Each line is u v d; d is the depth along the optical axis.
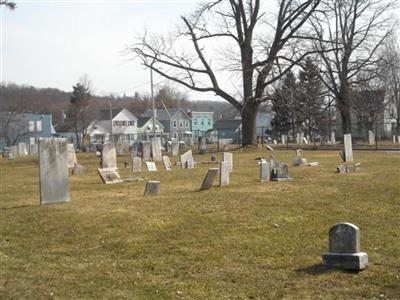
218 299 7.07
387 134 76.62
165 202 14.28
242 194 15.36
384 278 7.49
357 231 8.00
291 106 55.06
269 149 47.78
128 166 31.67
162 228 11.17
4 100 99.19
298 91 59.72
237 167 26.94
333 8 51.59
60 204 14.52
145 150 38.00
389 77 73.56
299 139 64.25
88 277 8.28
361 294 6.96
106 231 11.16
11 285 8.00
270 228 10.94
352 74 56.88
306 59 49.16
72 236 10.97
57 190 14.88
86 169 28.66
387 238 9.78
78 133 104.62
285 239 10.02
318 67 59.44
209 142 82.50
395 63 68.38
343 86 57.97
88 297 7.37
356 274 7.73
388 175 19.83
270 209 12.81
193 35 47.16
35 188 20.25
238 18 46.62
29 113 103.44
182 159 28.59
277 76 46.53
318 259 8.62
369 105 69.00
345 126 59.28
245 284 7.63
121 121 118.62
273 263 8.56
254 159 34.00
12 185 21.89
